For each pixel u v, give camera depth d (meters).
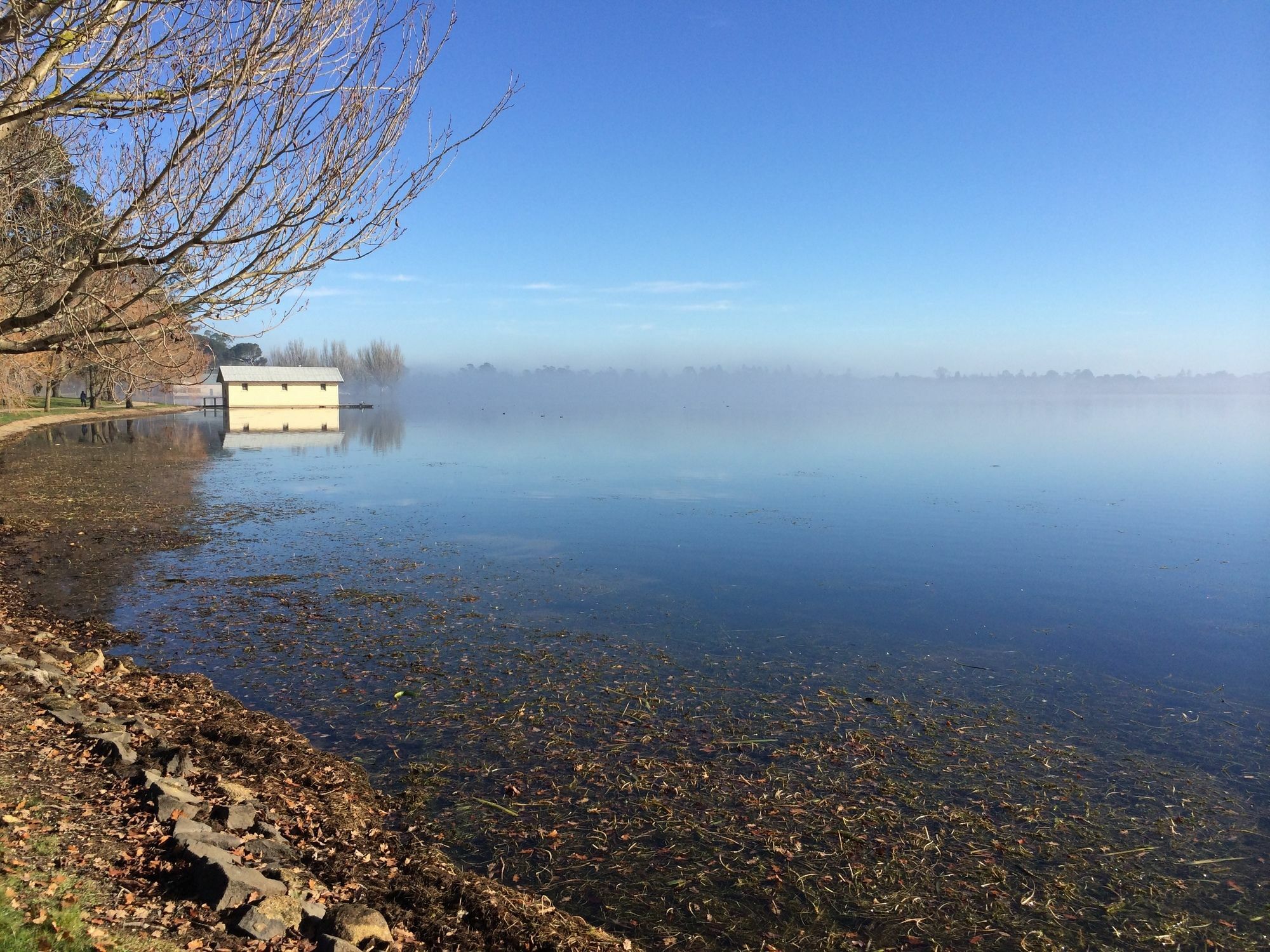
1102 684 10.10
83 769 5.87
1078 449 46.97
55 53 5.94
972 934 5.31
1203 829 6.70
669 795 7.00
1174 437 58.19
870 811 6.84
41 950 3.50
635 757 7.72
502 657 10.61
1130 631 12.40
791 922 5.36
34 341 6.91
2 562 15.02
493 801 6.80
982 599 14.17
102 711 7.37
